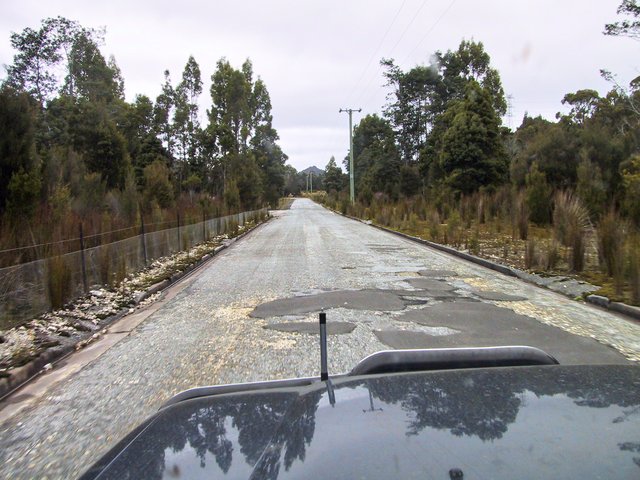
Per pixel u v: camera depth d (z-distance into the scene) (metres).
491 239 15.83
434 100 47.00
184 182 36.50
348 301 7.90
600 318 6.79
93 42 35.72
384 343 5.61
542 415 1.47
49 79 31.50
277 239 20.47
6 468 3.17
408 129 49.53
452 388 1.76
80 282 8.52
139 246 11.70
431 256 13.75
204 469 1.35
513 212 18.84
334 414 1.58
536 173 18.72
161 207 20.39
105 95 36.34
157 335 6.41
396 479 1.14
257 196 39.78
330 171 99.69
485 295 8.34
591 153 18.42
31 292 6.99
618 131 26.30
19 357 5.31
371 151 54.97
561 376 1.88
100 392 4.49
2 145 9.58
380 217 28.09
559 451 1.24
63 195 11.44
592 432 1.35
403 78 48.31
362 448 1.31
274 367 4.90
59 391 4.57
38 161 10.57
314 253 14.91
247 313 7.38
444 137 31.70
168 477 1.32
